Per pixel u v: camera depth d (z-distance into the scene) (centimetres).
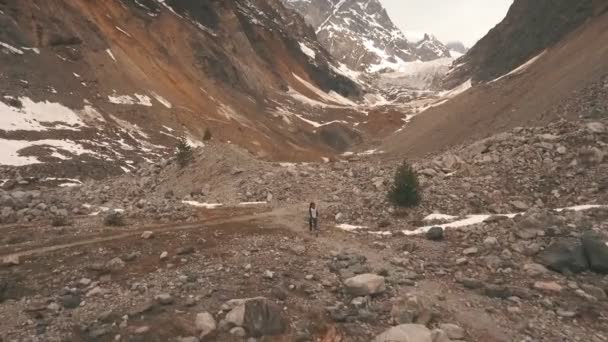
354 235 1677
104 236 1650
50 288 1116
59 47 6625
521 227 1444
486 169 2109
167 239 1599
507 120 6562
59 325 902
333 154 10719
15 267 1273
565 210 1543
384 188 2234
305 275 1234
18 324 907
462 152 2448
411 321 936
